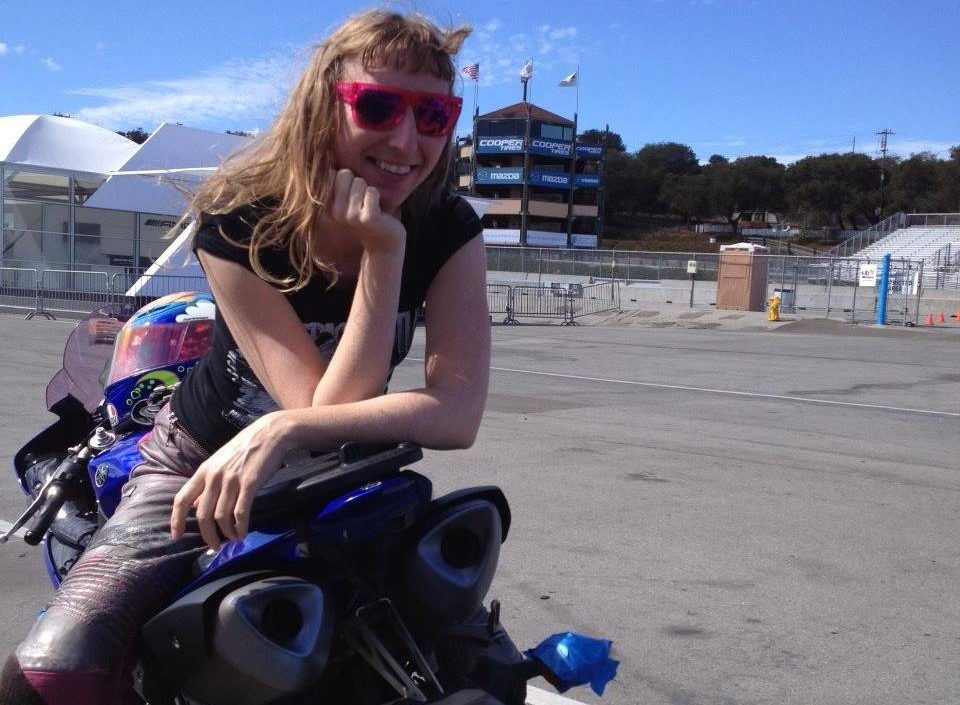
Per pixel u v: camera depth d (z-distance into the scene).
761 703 3.64
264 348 2.13
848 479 7.45
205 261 2.17
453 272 2.29
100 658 2.03
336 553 2.09
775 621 4.46
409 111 2.09
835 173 100.56
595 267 41.66
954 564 5.37
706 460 8.05
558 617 4.45
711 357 17.59
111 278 23.55
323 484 1.99
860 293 34.31
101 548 2.22
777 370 15.55
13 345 15.38
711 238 104.25
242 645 1.93
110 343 3.62
